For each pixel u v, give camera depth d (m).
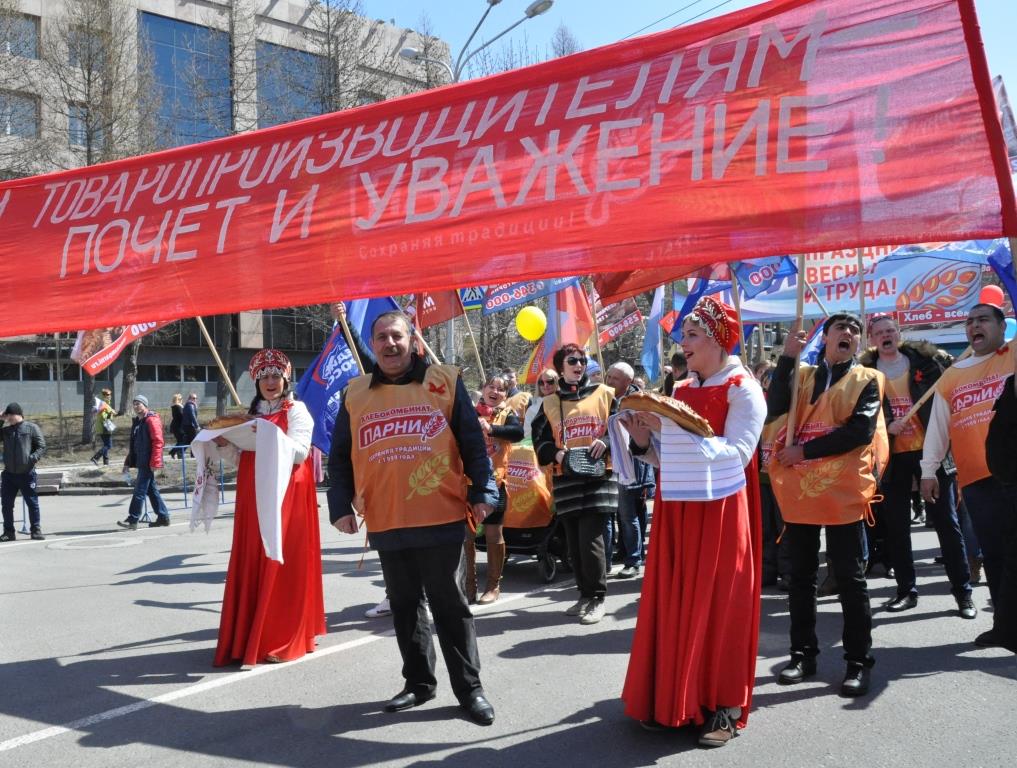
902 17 3.33
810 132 3.39
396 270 4.18
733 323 3.79
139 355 36.81
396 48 29.31
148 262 4.80
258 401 5.27
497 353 23.03
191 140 29.84
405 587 4.16
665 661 3.60
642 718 3.68
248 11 30.58
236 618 5.03
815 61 3.46
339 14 25.62
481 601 6.54
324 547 9.51
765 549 6.80
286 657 5.06
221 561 8.84
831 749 3.52
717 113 3.59
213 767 3.55
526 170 3.95
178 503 15.46
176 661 5.12
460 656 4.08
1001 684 4.23
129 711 4.24
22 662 5.16
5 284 5.07
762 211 3.41
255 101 27.02
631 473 3.95
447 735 3.83
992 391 4.72
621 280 5.93
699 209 3.54
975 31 3.21
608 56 3.93
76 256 4.98
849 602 4.20
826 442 4.10
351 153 4.45
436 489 4.02
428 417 4.05
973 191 3.10
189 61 29.86
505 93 4.13
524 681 4.56
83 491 17.56
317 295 4.36
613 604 6.33
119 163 5.05
